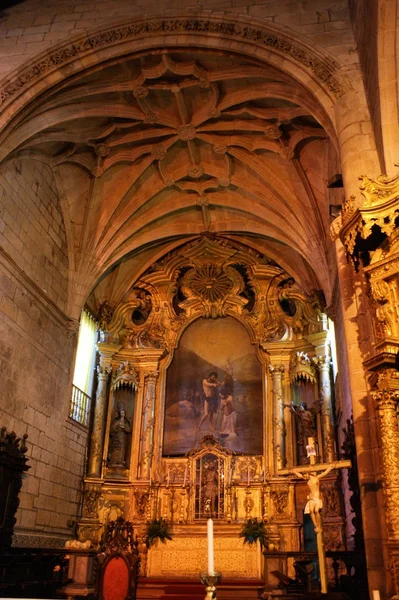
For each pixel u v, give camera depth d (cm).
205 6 1201
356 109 970
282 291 1928
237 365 1909
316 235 1598
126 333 1962
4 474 1152
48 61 1218
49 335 1506
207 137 1555
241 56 1193
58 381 1543
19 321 1335
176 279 2012
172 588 1441
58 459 1523
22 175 1390
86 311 1853
